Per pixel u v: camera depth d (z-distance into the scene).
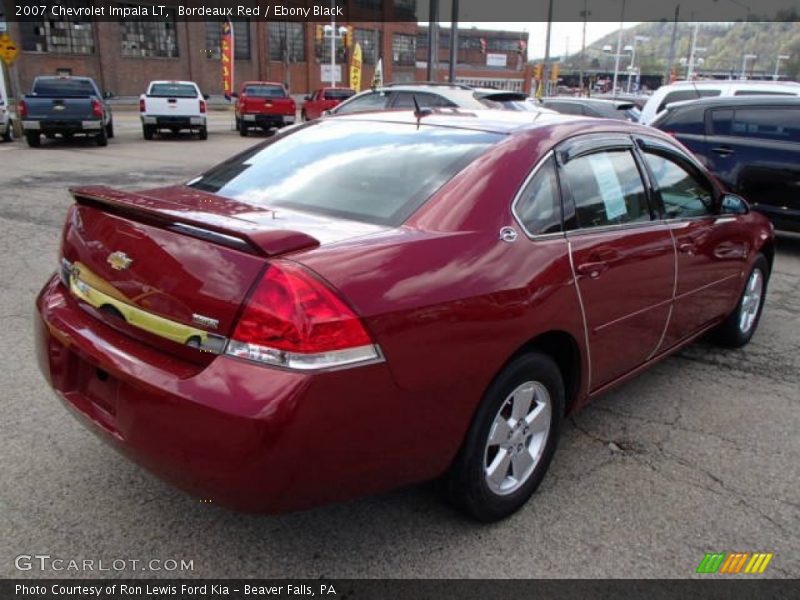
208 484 2.23
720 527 2.98
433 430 2.49
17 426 3.56
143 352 2.41
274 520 2.91
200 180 3.54
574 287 2.99
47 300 2.93
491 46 81.62
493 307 2.60
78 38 38.66
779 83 12.39
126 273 2.51
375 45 56.28
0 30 17.94
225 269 2.25
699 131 8.58
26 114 16.81
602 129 3.54
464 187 2.82
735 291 4.74
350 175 3.09
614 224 3.41
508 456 2.89
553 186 3.09
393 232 2.60
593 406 4.13
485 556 2.73
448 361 2.46
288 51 48.06
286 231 2.31
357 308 2.22
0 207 9.12
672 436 3.78
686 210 4.08
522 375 2.81
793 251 8.67
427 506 3.03
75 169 13.27
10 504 2.94
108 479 3.15
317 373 2.14
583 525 2.95
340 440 2.22
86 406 2.66
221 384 2.17
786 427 3.93
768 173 8.04
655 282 3.62
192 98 20.84
